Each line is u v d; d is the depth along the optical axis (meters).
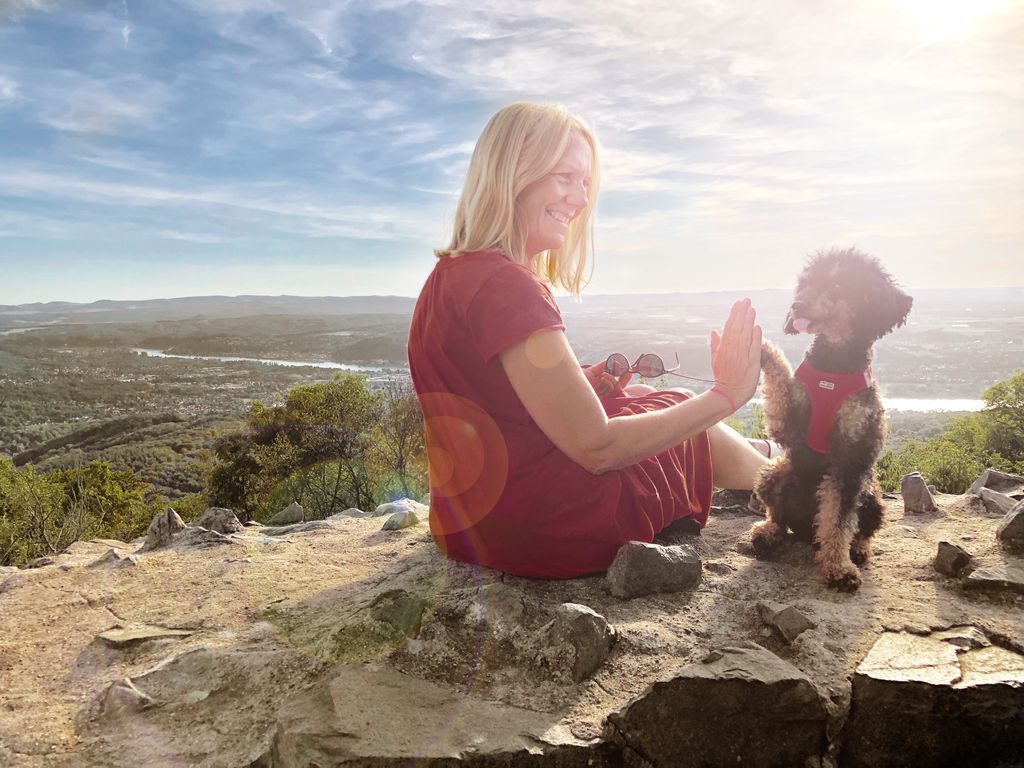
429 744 2.02
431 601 2.83
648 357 3.14
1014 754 2.10
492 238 2.61
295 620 2.87
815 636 2.43
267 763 2.10
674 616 2.72
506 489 2.79
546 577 2.99
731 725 2.09
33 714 2.38
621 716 2.08
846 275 3.06
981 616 2.54
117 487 37.41
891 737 2.12
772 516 3.36
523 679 2.40
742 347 2.68
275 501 14.42
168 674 2.53
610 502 2.89
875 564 3.14
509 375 2.46
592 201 3.16
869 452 3.01
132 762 2.12
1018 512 3.09
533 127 2.58
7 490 27.64
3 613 3.18
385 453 14.39
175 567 3.65
